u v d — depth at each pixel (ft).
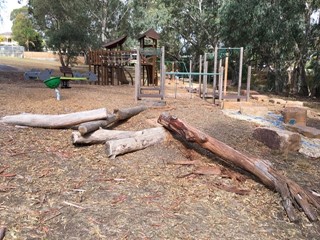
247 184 11.08
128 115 18.84
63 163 11.82
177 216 8.68
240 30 48.42
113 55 44.75
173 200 9.59
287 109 21.74
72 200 9.18
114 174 11.21
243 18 46.16
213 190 10.42
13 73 53.42
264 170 10.99
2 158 11.72
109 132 14.24
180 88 45.88
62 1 69.15
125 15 94.22
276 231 8.45
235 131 18.10
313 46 48.29
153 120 18.43
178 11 71.26
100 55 45.09
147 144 14.02
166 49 84.23
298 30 44.70
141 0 78.33
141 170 11.72
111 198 9.45
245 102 28.66
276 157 14.28
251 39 47.85
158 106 24.32
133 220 8.32
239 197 10.11
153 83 46.11
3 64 68.28
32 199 9.04
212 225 8.41
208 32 70.79
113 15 95.30
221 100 30.32
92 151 13.19
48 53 114.52
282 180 10.52
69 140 14.39
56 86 25.75
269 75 57.52
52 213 8.41
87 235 7.57
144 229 7.96
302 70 51.03
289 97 47.24
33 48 140.36
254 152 14.70
